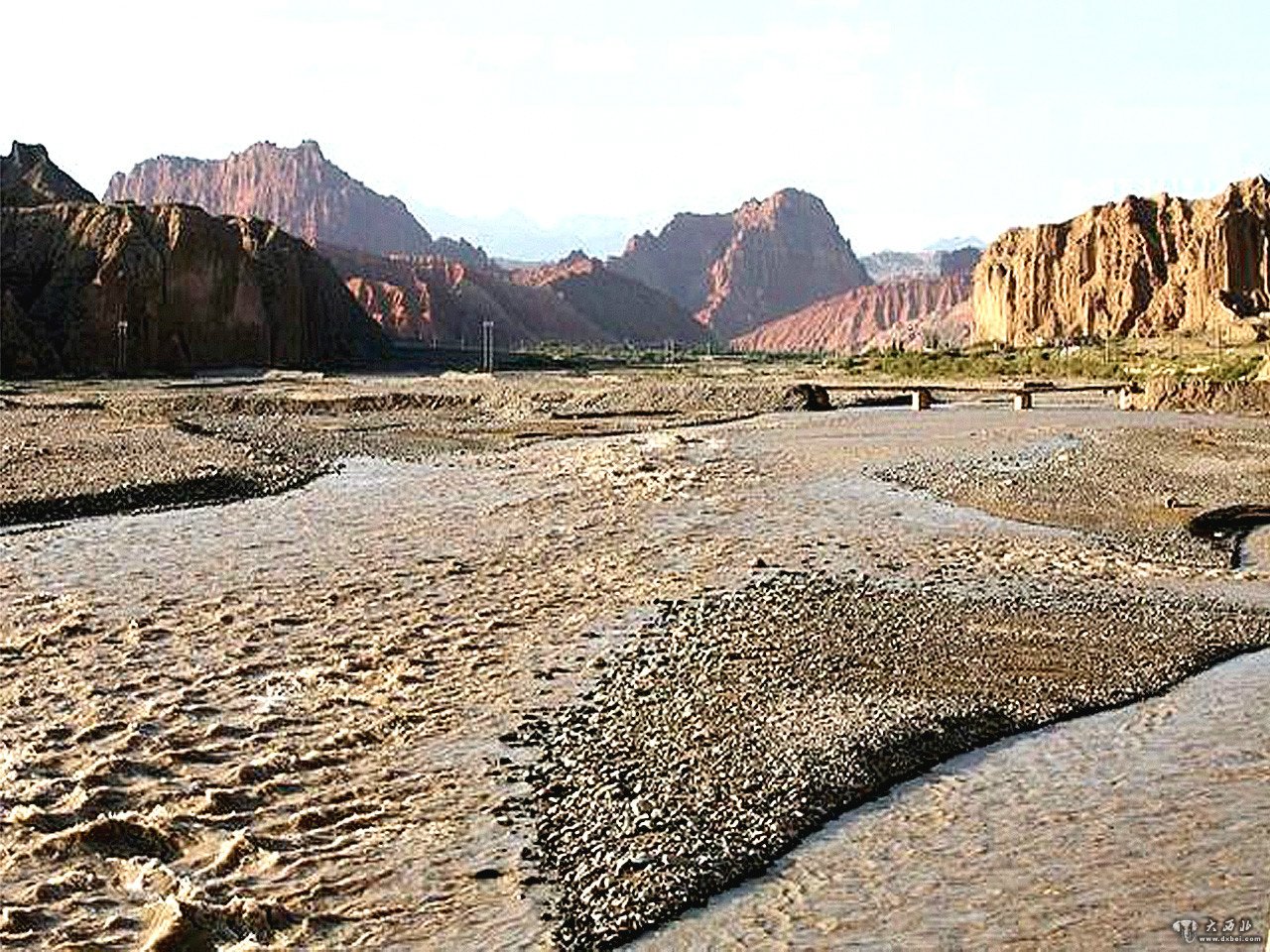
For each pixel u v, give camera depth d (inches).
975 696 701.9
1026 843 520.7
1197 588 992.2
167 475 1563.7
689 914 462.6
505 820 531.8
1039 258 7460.6
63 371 4458.7
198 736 628.4
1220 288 6569.9
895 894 476.1
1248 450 1811.0
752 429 2315.5
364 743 622.2
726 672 732.7
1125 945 436.1
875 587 969.5
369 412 3029.0
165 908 447.5
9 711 663.8
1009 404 3152.1
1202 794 569.9
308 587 966.4
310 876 485.7
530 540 1173.7
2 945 429.7
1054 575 1027.9
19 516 1315.2
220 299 5177.2
